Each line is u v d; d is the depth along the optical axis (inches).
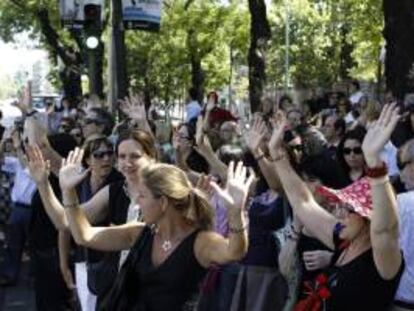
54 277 405.7
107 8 1504.7
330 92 957.8
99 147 327.3
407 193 250.4
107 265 279.7
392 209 207.0
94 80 882.8
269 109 743.7
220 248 208.2
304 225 270.8
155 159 285.4
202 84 2650.1
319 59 2598.4
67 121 749.3
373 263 216.2
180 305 210.5
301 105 923.4
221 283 332.2
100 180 330.3
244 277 334.3
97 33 872.9
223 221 307.0
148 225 219.1
